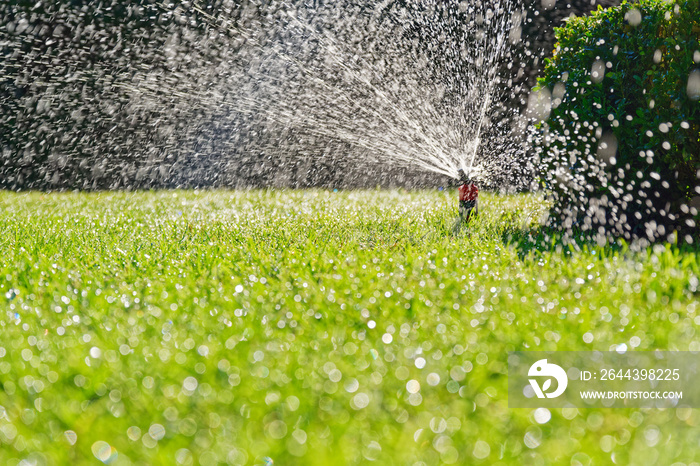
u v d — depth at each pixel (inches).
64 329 187.0
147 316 201.0
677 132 309.9
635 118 324.8
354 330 183.8
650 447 114.6
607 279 239.5
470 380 145.3
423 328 184.1
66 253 317.1
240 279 249.1
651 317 192.4
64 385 147.5
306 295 217.5
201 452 115.3
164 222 414.6
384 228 375.9
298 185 765.3
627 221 352.5
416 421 127.8
